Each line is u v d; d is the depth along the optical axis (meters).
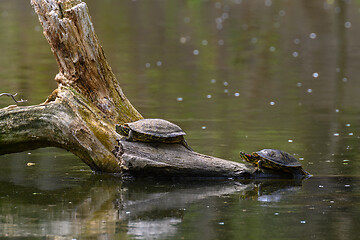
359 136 13.64
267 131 14.21
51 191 9.23
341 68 24.56
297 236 6.93
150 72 23.27
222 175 10.32
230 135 13.70
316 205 8.32
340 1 46.69
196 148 12.23
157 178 10.31
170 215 7.83
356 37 32.16
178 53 27.69
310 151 12.12
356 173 10.41
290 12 41.75
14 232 7.07
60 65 11.03
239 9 43.47
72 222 7.50
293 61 26.09
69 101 10.58
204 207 8.27
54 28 10.78
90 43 10.98
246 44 30.14
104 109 10.99
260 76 22.95
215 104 17.89
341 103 18.17
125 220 7.61
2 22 35.84
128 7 43.97
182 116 15.96
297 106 17.75
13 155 11.96
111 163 10.56
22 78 20.94
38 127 10.46
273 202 8.53
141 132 10.02
